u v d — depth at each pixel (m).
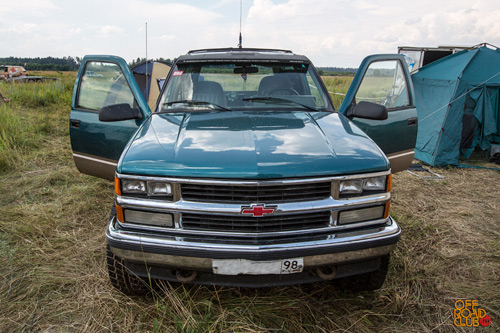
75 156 3.35
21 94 12.21
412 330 2.34
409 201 4.73
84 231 3.62
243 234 2.02
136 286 2.50
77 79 3.33
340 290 2.74
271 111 2.94
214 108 2.97
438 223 4.02
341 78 21.66
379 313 2.48
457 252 3.38
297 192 2.03
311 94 3.23
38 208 4.09
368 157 2.16
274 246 1.99
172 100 3.09
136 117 2.93
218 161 2.02
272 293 2.62
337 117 2.87
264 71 3.29
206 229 2.04
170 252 2.01
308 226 2.08
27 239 3.39
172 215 2.05
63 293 2.64
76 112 3.29
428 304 2.61
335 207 2.07
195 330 2.16
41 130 8.00
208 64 3.27
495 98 7.02
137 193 2.08
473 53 6.97
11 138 6.54
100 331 2.26
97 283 2.74
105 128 3.08
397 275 2.96
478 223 4.11
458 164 6.66
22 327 2.29
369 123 3.17
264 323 2.32
